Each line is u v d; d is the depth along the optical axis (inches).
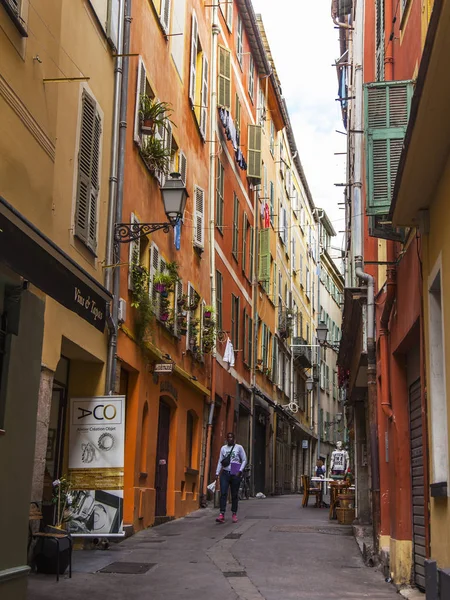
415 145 280.2
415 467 400.8
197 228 845.8
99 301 379.2
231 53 1101.1
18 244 279.4
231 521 690.2
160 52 698.8
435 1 217.6
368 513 688.4
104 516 452.8
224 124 995.9
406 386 426.6
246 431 1183.6
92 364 508.1
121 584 376.2
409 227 352.5
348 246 800.3
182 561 454.6
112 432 466.9
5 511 287.0
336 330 2492.6
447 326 281.0
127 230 555.8
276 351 1483.8
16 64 314.8
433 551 313.3
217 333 906.1
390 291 417.1
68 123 456.1
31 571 385.7
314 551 510.0
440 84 248.4
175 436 743.1
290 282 1678.2
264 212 1353.3
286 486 1573.6
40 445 397.4
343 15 794.8
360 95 568.1
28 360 309.7
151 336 631.8
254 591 372.8
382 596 370.9
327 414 2253.9
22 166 319.0
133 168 599.5
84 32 486.9
